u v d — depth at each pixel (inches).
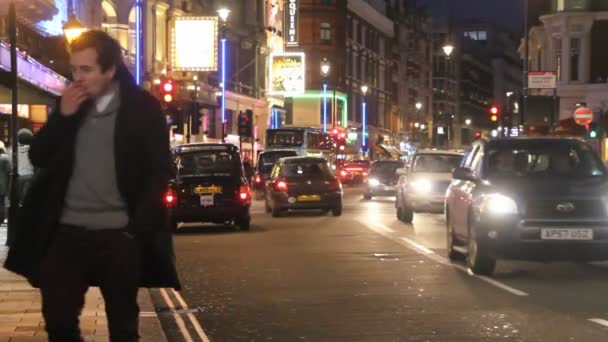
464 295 563.8
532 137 724.7
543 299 543.5
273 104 3629.4
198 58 2490.2
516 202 622.2
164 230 253.0
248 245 911.7
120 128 247.4
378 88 5177.2
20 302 513.7
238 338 440.8
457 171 704.4
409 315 494.9
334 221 1263.5
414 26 6023.6
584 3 3014.3
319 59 4323.3
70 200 249.4
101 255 249.4
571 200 620.7
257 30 3371.1
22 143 941.2
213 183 1055.6
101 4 1914.4
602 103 2925.7
